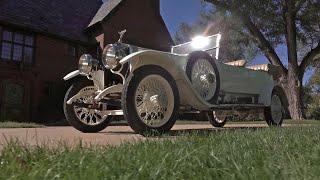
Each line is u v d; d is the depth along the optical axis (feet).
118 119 35.99
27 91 71.92
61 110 73.36
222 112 23.82
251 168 6.73
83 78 19.88
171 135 15.02
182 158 7.47
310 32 79.00
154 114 16.58
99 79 19.02
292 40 73.77
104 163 7.07
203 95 19.57
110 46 17.04
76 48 80.59
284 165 6.87
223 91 21.79
